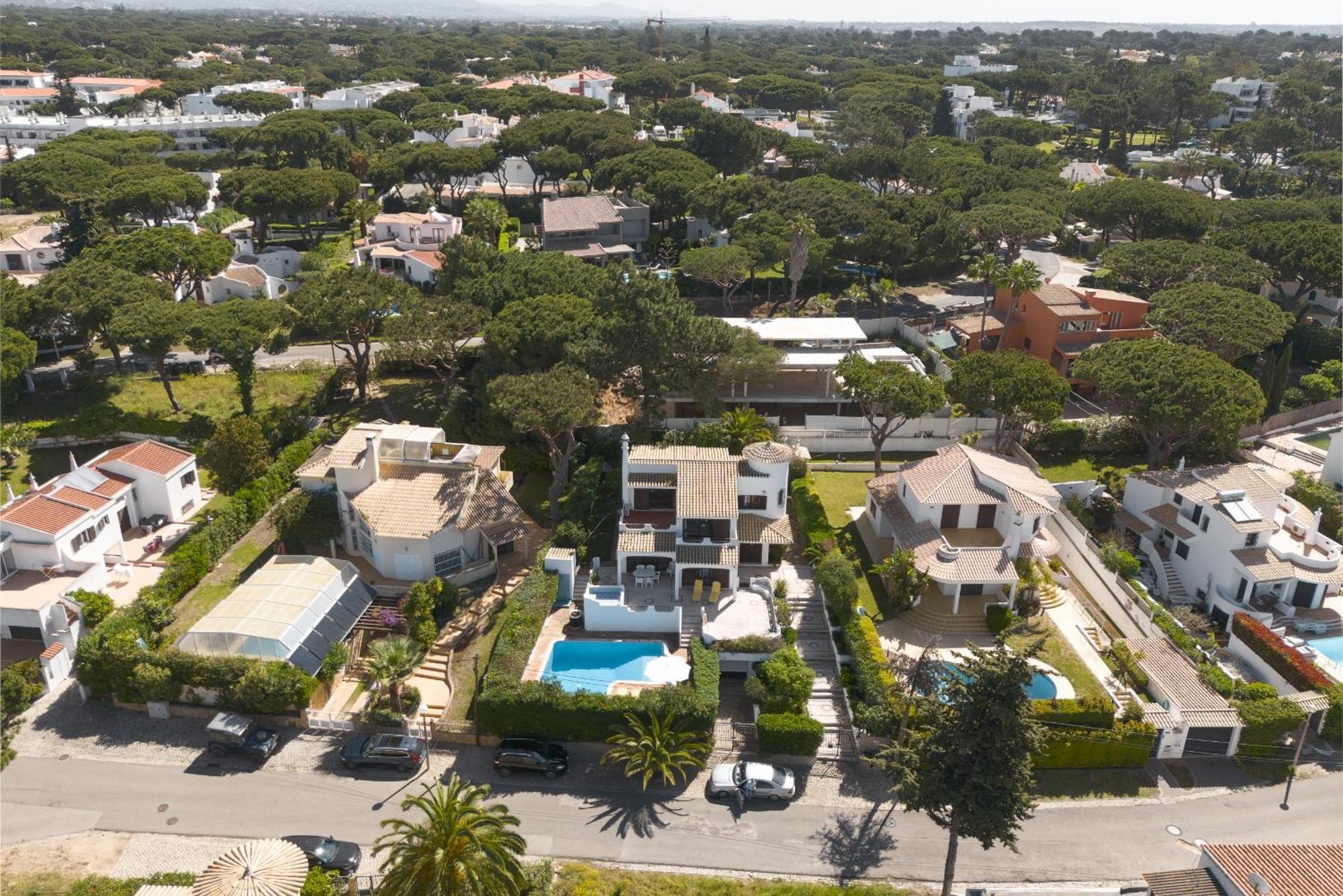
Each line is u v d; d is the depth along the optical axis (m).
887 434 70.19
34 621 52.81
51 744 47.56
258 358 95.56
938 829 43.06
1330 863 35.69
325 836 41.91
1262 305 86.62
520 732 47.22
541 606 54.22
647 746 44.53
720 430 70.25
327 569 56.78
